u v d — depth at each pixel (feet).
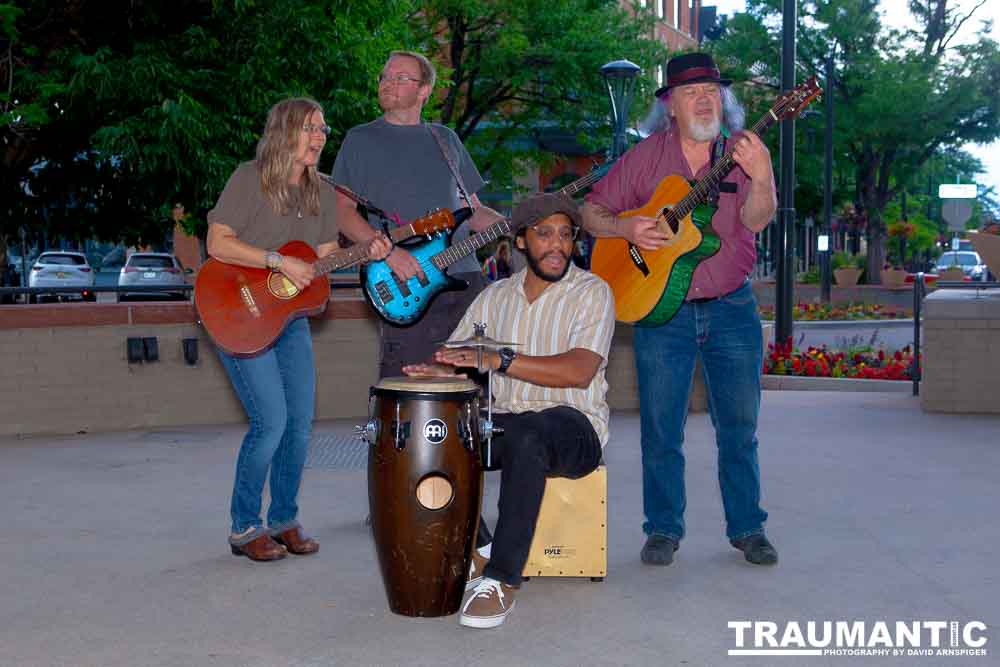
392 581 13.39
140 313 28.45
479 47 89.15
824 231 105.50
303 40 45.98
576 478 14.48
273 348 16.10
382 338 17.65
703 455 24.47
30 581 15.28
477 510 13.32
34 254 117.91
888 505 19.35
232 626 13.34
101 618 13.67
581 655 12.28
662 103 16.10
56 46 46.60
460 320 16.83
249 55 45.60
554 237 14.34
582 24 87.35
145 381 28.60
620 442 26.27
